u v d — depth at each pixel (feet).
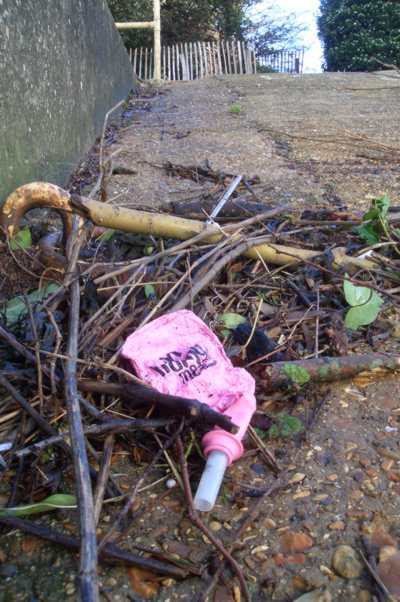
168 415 3.54
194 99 17.56
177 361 3.92
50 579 2.81
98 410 3.60
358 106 15.07
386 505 3.19
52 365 3.63
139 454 3.51
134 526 3.07
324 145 11.16
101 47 13.50
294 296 5.20
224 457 3.21
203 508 3.05
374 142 11.26
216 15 44.32
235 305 5.06
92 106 11.83
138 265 4.95
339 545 2.96
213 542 2.84
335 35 36.91
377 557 2.89
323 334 4.67
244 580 2.74
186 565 2.84
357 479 3.36
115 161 10.21
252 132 12.30
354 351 4.57
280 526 3.07
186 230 5.43
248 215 6.59
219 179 8.99
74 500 3.00
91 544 2.32
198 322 4.27
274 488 3.29
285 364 4.03
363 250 5.76
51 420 3.56
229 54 31.99
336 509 3.17
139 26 27.71
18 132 6.66
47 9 8.34
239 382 3.81
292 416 3.84
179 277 5.14
